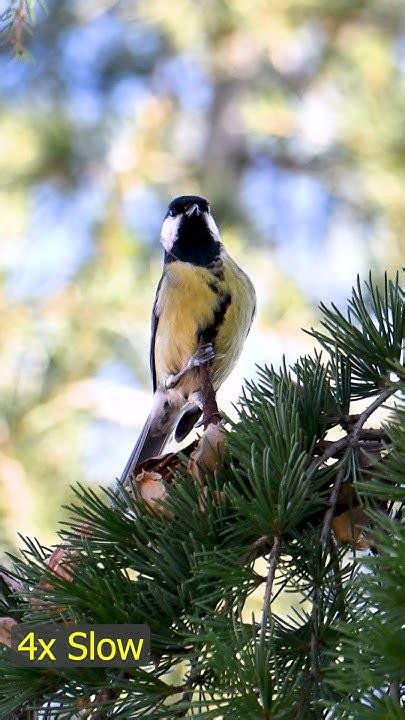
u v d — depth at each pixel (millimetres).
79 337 14352
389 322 4473
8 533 10719
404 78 16906
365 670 2908
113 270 15227
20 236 16172
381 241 15711
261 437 4082
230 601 3711
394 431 3566
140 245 15977
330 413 4316
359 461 4027
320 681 3447
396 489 3354
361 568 3699
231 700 3195
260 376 4531
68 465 12961
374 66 17141
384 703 2863
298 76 18969
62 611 3959
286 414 4121
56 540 11078
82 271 15180
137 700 3650
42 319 14266
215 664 3248
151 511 4168
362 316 4469
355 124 15367
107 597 3891
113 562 4109
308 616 3746
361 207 17031
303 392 4344
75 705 3799
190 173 19766
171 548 3998
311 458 4152
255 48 18875
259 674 3230
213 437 4266
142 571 4051
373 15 18250
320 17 18172
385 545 3145
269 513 3785
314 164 19578
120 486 4227
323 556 3750
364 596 3637
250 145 21547
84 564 4086
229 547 3967
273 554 3756
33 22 6266
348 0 18016
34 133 18125
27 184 17750
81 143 17828
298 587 3711
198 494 4109
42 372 14102
